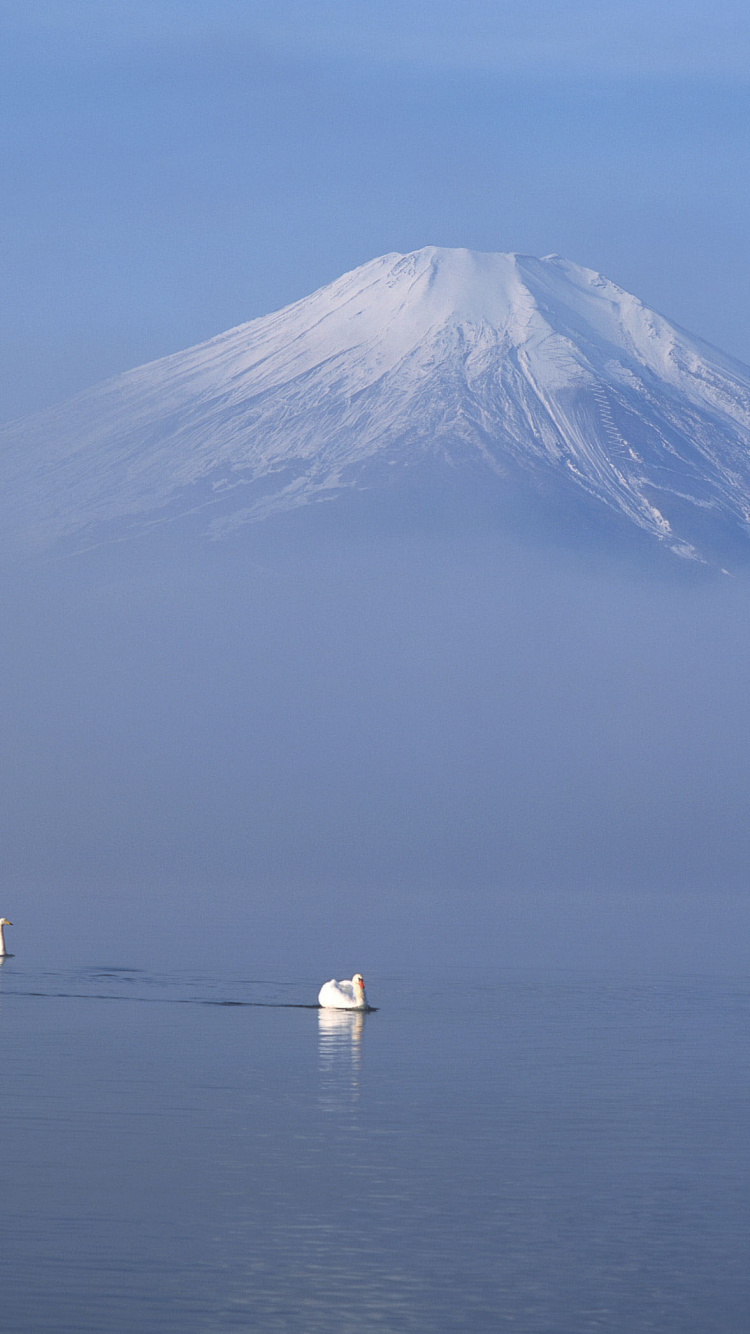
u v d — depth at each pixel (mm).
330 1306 40375
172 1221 46688
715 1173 52312
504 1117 60094
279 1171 52062
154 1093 63875
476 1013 88062
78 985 96875
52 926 148375
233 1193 49562
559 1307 40594
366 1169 52500
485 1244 45156
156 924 154000
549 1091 65062
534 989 99000
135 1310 39781
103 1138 56094
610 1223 47094
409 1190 50125
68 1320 39000
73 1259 43281
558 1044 77188
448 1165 53125
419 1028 82125
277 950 122875
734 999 94438
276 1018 85188
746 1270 43344
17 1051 73438
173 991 94875
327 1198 49219
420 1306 40500
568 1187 50688
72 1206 47938
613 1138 56938
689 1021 85188
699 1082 67125
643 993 97062
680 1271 43188
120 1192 49438
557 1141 56469
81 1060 71125
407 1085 66125
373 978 104125
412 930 150625
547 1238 45719
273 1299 40719
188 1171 51844
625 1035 80062
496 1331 39031
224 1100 62688
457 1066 70688
